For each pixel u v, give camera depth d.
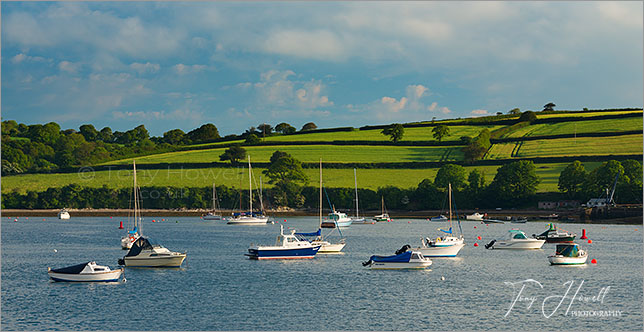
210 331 50.94
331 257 93.19
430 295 63.88
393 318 54.81
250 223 188.25
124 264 81.06
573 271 79.19
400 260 80.12
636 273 77.69
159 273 77.00
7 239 129.38
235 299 61.75
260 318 54.72
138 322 53.47
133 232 118.00
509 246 105.12
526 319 55.12
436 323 53.41
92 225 179.88
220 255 96.12
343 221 176.50
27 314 55.97
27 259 93.25
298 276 74.88
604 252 101.31
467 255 96.12
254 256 91.19
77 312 56.59
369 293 64.69
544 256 95.00
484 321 54.25
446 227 171.75
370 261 80.56
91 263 71.12
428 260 80.75
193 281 71.31
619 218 185.62
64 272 69.94
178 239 128.38
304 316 55.38
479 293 64.88
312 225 181.88
